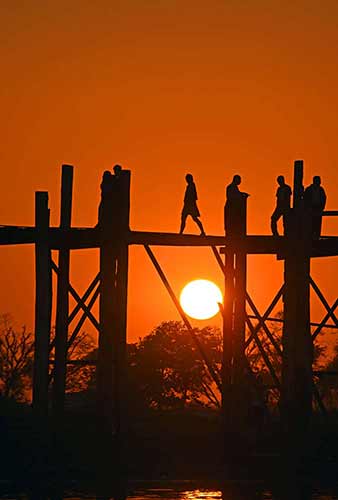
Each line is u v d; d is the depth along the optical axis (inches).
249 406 4357.8
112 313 4227.4
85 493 3759.8
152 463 4256.9
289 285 4323.3
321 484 4003.4
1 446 4229.8
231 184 4296.3
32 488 3846.0
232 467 4234.7
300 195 4325.8
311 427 4571.9
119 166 4249.5
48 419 4296.3
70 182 4301.2
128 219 4239.7
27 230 4284.0
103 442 4229.8
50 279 4234.7
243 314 4281.5
